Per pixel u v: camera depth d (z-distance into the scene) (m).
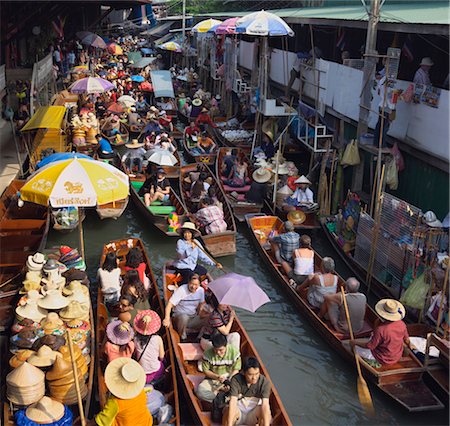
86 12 40.84
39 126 14.99
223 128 22.94
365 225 11.63
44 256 10.80
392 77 12.30
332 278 10.21
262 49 18.81
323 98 16.19
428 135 12.00
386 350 8.38
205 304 9.21
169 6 48.84
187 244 10.85
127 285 9.19
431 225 10.33
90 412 7.88
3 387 7.67
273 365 9.41
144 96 30.61
